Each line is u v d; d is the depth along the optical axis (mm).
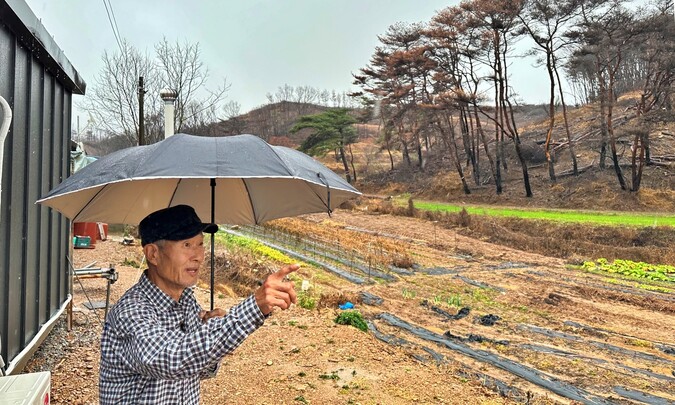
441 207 39656
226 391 5301
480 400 5945
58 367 5609
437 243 23734
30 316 5164
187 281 2049
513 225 28469
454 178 52375
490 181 49000
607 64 42062
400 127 62656
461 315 12203
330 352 6812
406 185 55625
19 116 4648
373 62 62406
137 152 2098
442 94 48344
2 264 4242
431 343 10078
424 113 56000
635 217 29844
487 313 12500
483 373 8445
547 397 7551
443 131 53469
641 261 20844
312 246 21438
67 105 6922
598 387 8062
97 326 7215
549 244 22984
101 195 2594
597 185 39656
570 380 8320
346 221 32031
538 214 32094
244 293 12336
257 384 5535
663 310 12977
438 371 7012
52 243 6125
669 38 38125
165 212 2029
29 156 4891
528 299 13906
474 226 27641
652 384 8242
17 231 4660
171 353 1682
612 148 38625
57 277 6473
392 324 11250
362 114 65375
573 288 15297
